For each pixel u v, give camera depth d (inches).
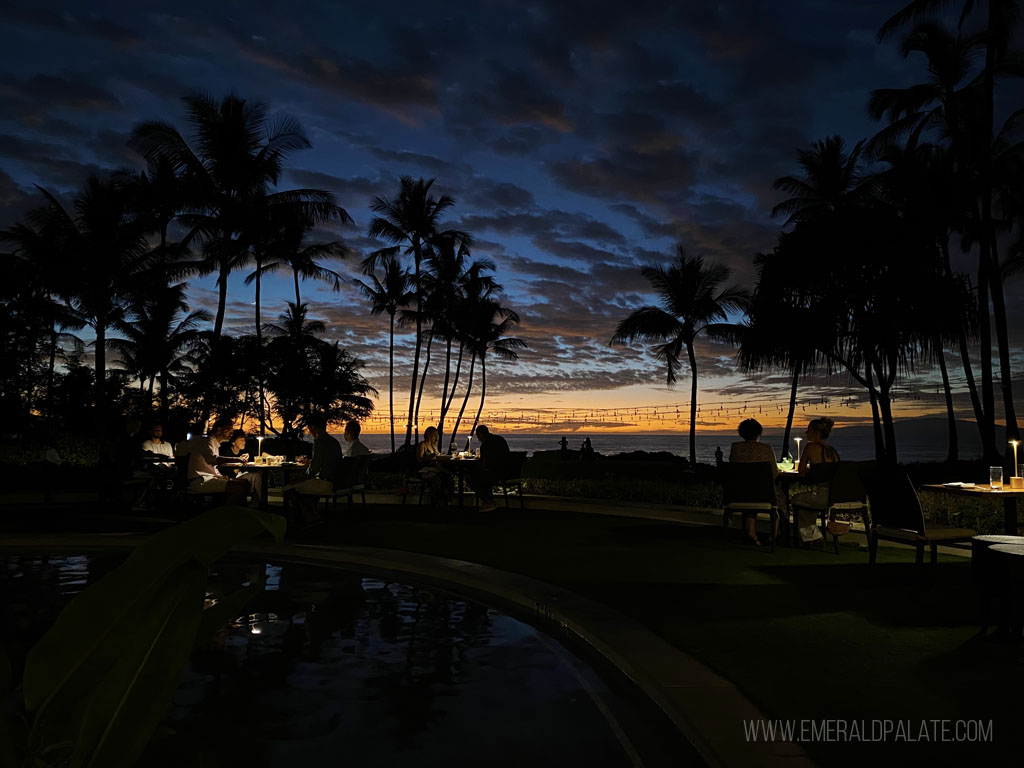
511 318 1627.7
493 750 126.8
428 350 1539.1
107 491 547.2
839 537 380.2
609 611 213.0
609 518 467.8
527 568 290.2
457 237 1409.9
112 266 1080.2
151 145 919.0
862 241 631.2
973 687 149.2
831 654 172.7
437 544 352.5
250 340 957.8
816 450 356.2
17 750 41.9
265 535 373.4
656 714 144.2
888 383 677.9
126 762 38.1
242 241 1047.0
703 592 245.3
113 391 1300.4
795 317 657.6
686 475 860.0
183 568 40.6
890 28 692.1
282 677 167.2
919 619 208.1
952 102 793.6
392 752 125.7
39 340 938.7
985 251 700.7
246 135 940.0
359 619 223.0
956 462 921.5
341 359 1225.4
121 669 39.7
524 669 174.1
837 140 1056.8
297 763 121.1
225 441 486.3
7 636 199.2
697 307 1239.5
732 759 112.8
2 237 1035.9
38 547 351.6
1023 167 776.9
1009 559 181.3
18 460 767.1
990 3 654.5
